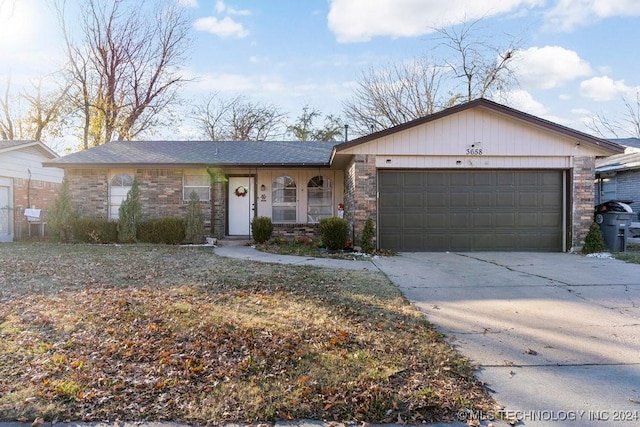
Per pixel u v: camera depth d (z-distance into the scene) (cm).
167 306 465
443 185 1014
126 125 2294
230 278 634
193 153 1342
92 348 344
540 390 289
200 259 835
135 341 358
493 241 1015
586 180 993
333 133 2914
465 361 337
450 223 1014
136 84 2328
